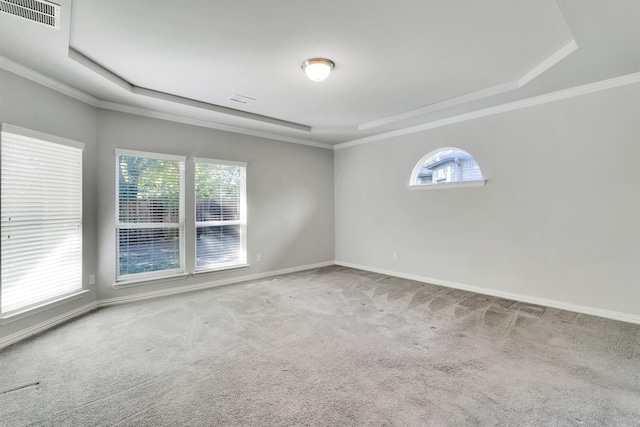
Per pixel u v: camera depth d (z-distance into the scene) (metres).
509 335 2.76
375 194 5.46
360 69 2.96
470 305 3.60
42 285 2.94
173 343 2.63
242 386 2.01
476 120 4.09
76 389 1.97
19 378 2.09
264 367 2.24
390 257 5.25
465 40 2.44
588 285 3.29
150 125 3.98
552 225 3.52
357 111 4.27
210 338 2.73
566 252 3.43
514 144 3.77
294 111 4.26
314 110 4.22
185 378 2.10
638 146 2.98
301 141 5.68
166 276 4.11
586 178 3.28
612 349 2.47
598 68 2.81
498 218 3.95
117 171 3.76
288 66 2.88
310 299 3.87
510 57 2.74
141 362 2.31
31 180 2.83
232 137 4.77
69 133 3.21
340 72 3.02
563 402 1.81
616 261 3.12
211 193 4.60
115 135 3.71
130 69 2.95
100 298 3.62
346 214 6.01
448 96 3.72
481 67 2.94
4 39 2.27
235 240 4.87
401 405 1.80
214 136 4.57
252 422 1.67
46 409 1.77
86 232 3.45
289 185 5.51
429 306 3.58
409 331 2.86
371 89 3.47
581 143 3.29
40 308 2.88
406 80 3.23
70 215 3.24
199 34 2.33
